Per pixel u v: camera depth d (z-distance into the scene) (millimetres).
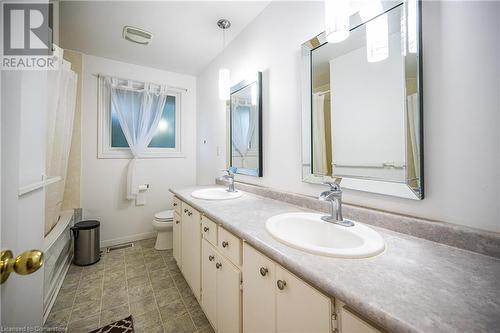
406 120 834
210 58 2547
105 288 1729
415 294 470
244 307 917
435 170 772
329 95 1165
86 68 2439
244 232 882
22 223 614
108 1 1592
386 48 896
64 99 1786
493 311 417
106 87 2572
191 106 3115
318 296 575
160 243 2479
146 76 2781
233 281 990
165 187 2934
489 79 653
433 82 771
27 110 650
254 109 1751
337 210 966
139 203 2707
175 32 2002
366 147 992
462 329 371
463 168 707
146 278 1880
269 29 1613
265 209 1265
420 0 793
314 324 588
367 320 478
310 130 1273
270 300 758
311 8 1282
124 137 2697
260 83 1685
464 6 699
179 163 3031
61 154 1791
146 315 1434
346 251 651
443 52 746
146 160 2799
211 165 2650
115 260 2215
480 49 669
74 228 2074
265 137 1663
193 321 1386
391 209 907
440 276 544
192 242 1551
